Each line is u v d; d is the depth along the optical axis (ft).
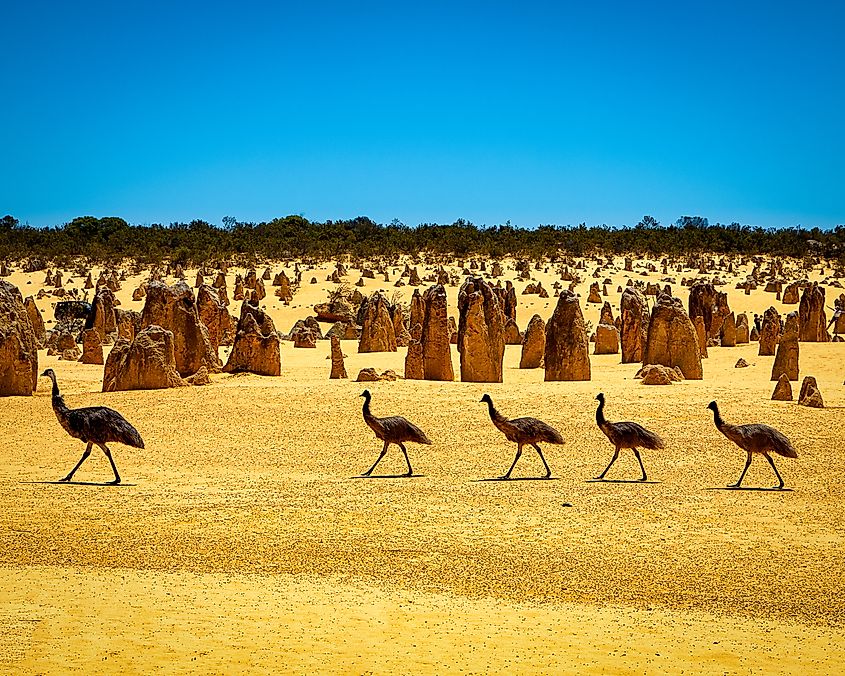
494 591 69.10
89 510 95.91
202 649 55.52
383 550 80.53
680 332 219.20
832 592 69.46
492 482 112.78
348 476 119.24
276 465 128.26
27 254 604.08
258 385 197.36
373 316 303.27
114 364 197.06
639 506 98.27
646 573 73.97
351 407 169.89
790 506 98.68
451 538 84.79
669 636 59.62
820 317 305.73
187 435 150.71
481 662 54.29
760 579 72.64
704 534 86.74
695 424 150.30
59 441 146.61
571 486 109.81
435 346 211.20
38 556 77.82
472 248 631.15
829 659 55.62
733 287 498.28
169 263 564.71
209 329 299.79
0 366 187.11
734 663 54.80
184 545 81.92
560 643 57.82
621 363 253.65
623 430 111.24
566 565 76.18
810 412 158.92
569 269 556.10
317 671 52.47
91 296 468.34
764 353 275.59
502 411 163.32
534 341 244.63
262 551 80.07
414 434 117.70
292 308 437.99
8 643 55.93
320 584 70.44
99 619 60.90
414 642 57.57
